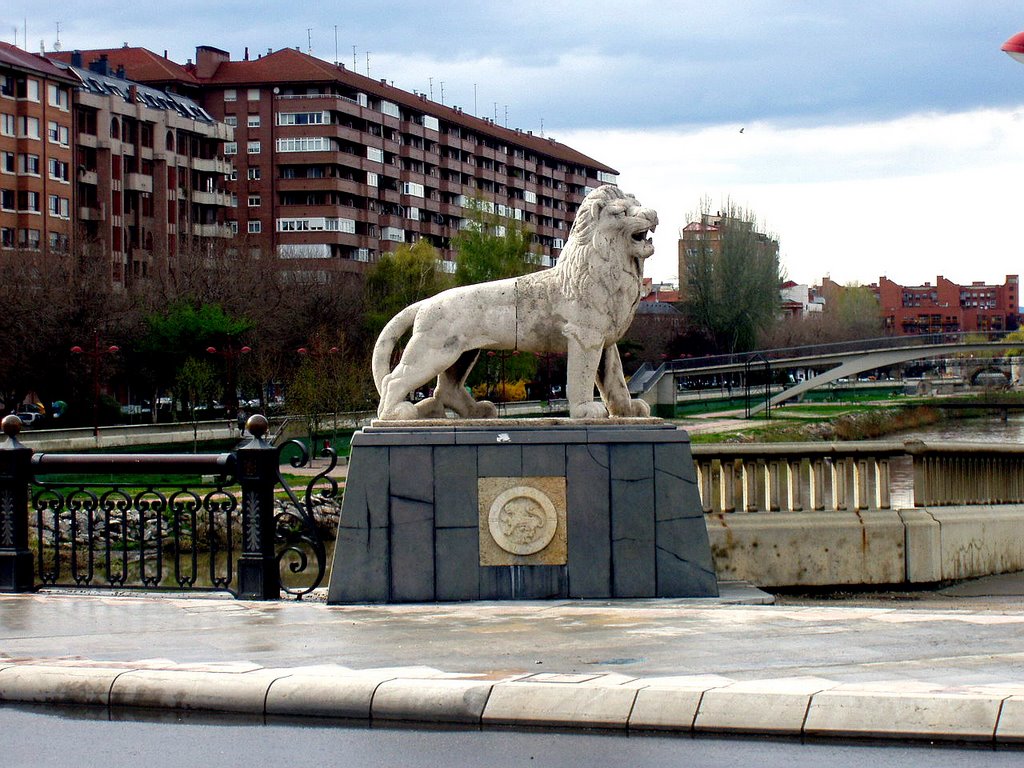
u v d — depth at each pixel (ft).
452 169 359.87
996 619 25.43
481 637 23.72
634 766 16.38
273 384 192.24
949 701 17.31
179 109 278.87
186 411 185.88
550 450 29.84
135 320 175.73
